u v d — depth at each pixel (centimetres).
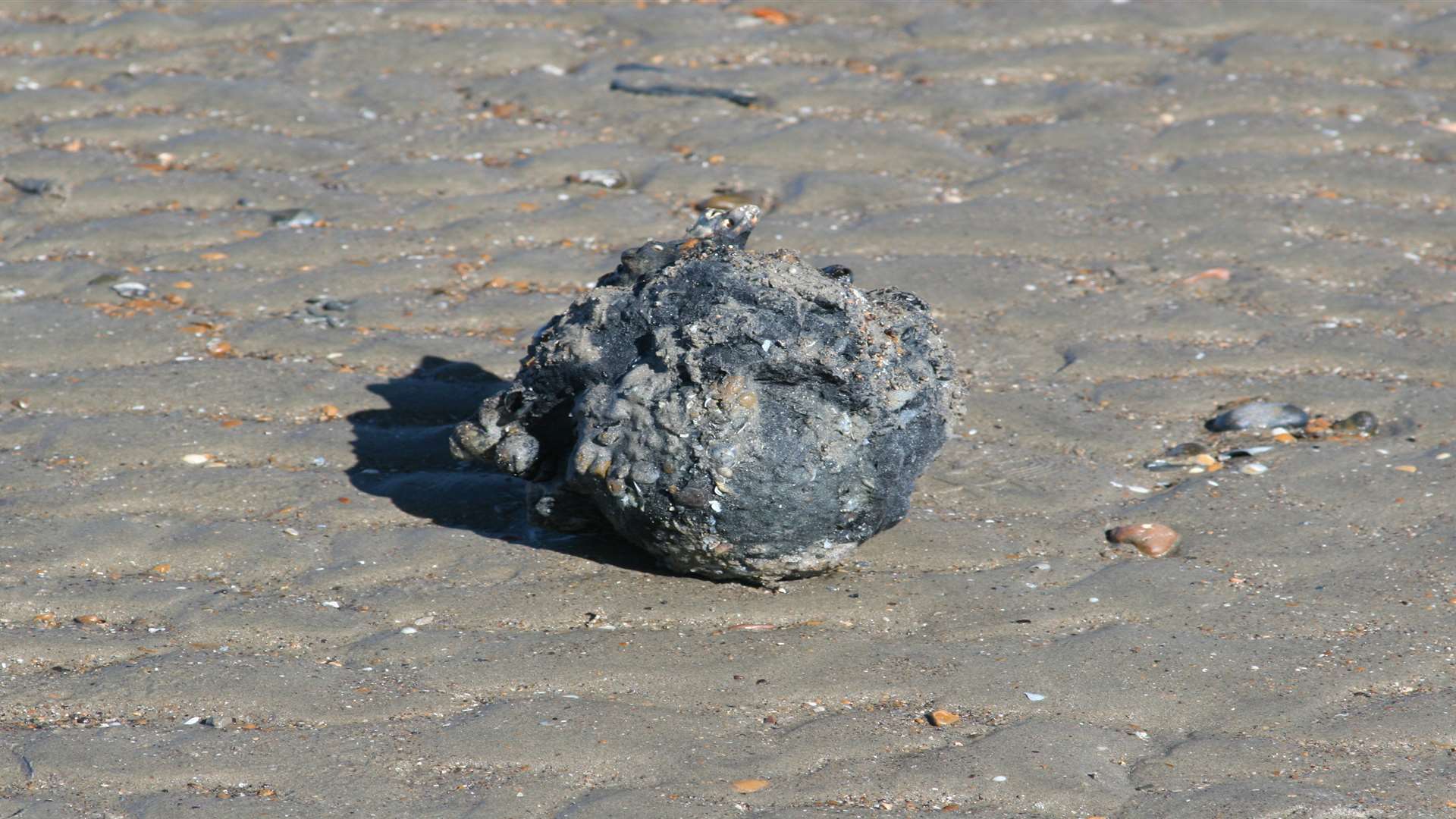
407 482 628
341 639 518
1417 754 465
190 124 946
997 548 585
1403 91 1001
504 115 973
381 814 427
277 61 1031
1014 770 452
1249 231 844
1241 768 457
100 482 614
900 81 1022
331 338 737
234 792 435
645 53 1055
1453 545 586
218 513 599
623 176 898
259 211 854
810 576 560
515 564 566
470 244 830
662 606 541
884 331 544
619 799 436
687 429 516
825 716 481
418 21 1095
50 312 748
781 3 1134
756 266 541
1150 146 942
